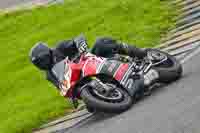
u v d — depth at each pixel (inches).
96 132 845.2
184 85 895.1
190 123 696.4
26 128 1151.6
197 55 1114.7
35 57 898.7
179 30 1428.4
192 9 1572.3
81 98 906.7
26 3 2474.2
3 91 1535.4
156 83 970.7
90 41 1636.3
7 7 2516.0
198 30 1359.5
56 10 2144.4
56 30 1919.3
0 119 1283.2
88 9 1994.3
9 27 2196.1
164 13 1619.1
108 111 864.3
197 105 754.2
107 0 1984.5
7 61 1825.8
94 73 867.4
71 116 1097.4
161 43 1381.6
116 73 884.0
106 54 911.0
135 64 915.4
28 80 1530.5
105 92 868.6
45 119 1158.3
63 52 901.8
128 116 840.9
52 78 915.4
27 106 1289.4
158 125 733.9
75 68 871.1
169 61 968.3
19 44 1962.4
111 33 1626.5
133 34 1533.0
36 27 2086.6
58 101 1226.0
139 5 1766.7
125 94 886.4
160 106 821.2
